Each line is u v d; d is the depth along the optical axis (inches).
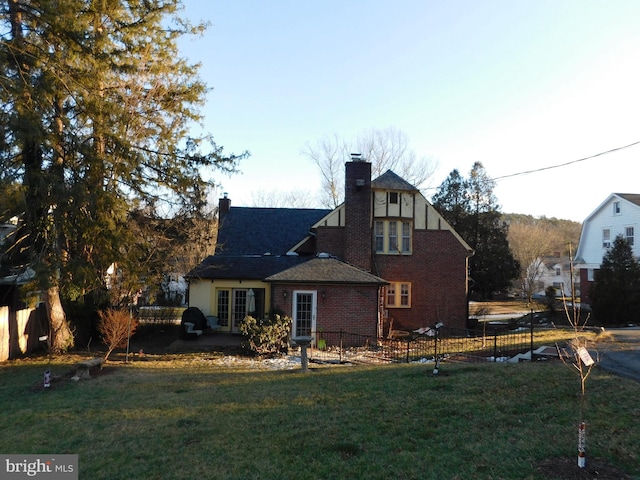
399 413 288.4
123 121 564.7
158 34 653.9
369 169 936.9
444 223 980.6
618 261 1016.2
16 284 692.1
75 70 539.5
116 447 255.8
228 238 1023.6
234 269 842.8
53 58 520.1
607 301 987.9
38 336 693.3
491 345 634.8
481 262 1780.3
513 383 333.1
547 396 299.6
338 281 732.7
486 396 309.7
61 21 505.4
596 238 1505.9
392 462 217.9
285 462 224.2
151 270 705.0
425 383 359.3
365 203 928.3
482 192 1811.0
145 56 647.1
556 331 721.0
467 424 261.6
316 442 247.6
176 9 649.0
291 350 666.2
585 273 1542.8
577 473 194.1
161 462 231.6
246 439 258.4
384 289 931.3
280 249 1000.2
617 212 1412.4
